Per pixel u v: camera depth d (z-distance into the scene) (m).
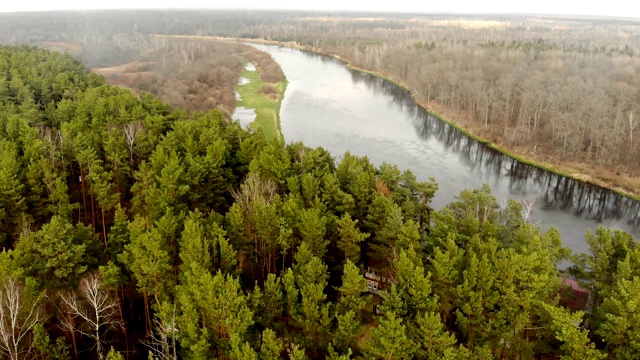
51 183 56.59
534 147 114.75
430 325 37.41
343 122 139.12
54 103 99.25
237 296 39.62
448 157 116.31
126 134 71.62
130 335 47.38
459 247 51.53
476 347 39.31
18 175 56.81
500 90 137.12
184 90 139.38
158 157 61.69
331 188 59.97
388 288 47.28
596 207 94.75
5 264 38.78
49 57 139.62
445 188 97.56
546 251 44.31
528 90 128.88
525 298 40.12
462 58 174.00
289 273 43.31
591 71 150.38
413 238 49.22
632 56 190.62
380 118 144.88
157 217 53.06
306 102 159.88
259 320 41.78
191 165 61.03
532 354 40.72
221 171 65.31
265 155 64.31
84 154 61.88
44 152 64.31
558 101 119.81
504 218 60.50
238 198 58.47
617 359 37.69
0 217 51.25
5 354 36.62
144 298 47.22
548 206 93.81
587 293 52.09
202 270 40.75
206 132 73.00
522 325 40.50
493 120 134.25
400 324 39.81
